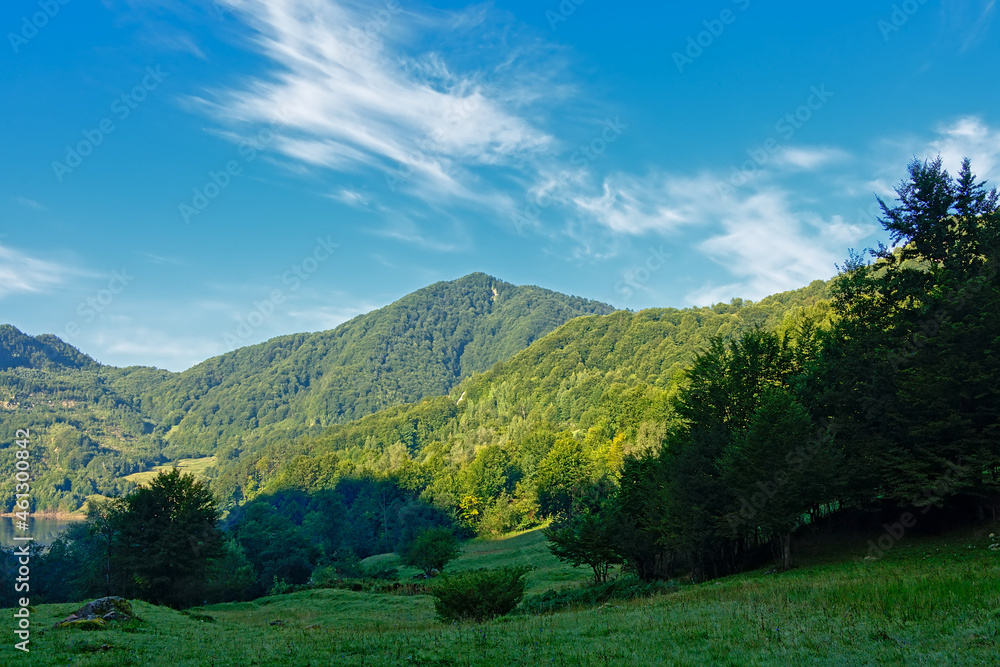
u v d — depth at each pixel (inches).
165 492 2338.8
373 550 5167.3
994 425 1220.5
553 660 595.2
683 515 1492.4
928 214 1501.0
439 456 7760.8
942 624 596.1
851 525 1617.9
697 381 1863.9
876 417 1434.5
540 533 4379.9
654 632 712.4
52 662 622.5
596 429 6205.7
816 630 621.6
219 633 974.4
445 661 624.7
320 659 636.1
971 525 1334.9
